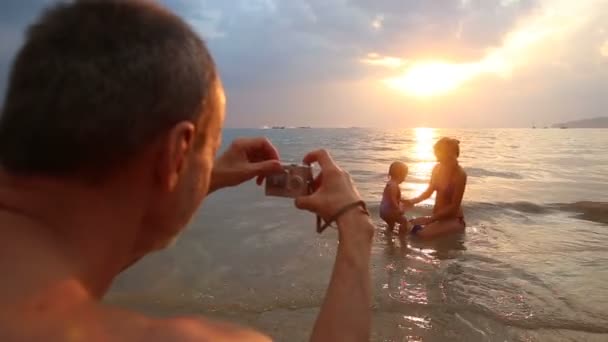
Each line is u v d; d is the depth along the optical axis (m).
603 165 21.16
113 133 0.73
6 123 0.74
